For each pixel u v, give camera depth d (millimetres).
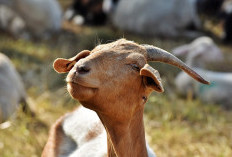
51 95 18812
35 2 27969
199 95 19781
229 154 14305
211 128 16328
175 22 29562
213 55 24016
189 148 14570
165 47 26016
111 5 32406
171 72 21422
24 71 21500
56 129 10469
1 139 14320
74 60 7633
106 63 6688
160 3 29609
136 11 30000
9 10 27812
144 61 7082
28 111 16641
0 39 26281
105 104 6754
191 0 30109
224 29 29359
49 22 28484
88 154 9148
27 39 27344
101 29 29891
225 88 19422
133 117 7441
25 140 14227
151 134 15164
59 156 9977
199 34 29641
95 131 9633
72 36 28109
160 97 18703
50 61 22359
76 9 32469
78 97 6383
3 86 16078
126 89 6867
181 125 16656
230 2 32781
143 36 29609
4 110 15836
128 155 7562
